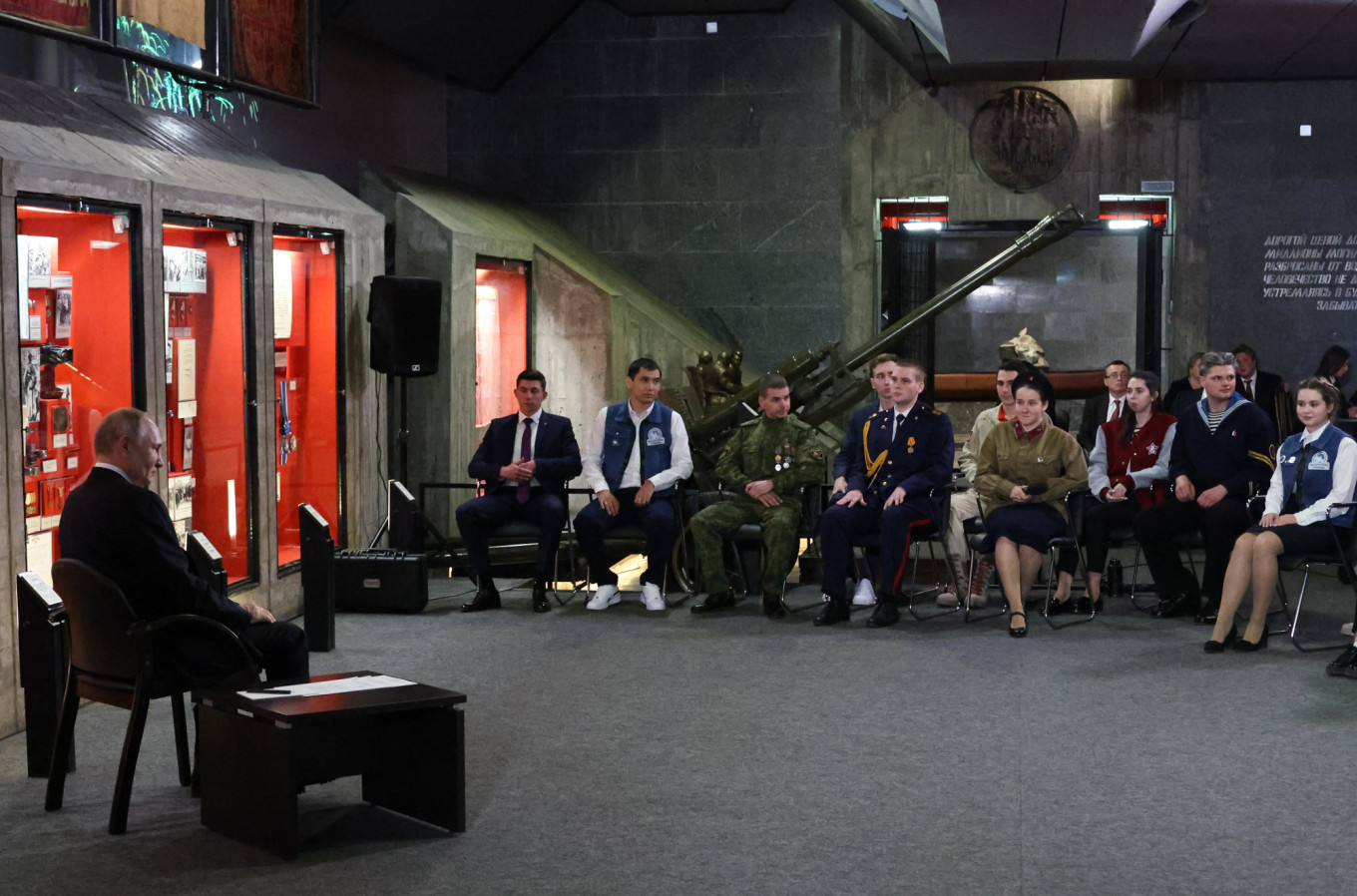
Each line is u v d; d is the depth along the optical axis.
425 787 4.32
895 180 13.19
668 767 4.90
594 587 8.69
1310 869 3.90
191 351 6.80
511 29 12.56
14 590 5.36
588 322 11.35
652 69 13.35
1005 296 13.53
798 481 7.71
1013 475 7.31
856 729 5.37
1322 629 7.17
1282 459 6.78
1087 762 4.93
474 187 12.48
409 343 8.34
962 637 7.04
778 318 13.41
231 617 4.51
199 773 4.31
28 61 6.71
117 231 6.02
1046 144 12.99
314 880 3.85
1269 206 12.85
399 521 8.16
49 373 5.65
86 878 3.87
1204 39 10.69
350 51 10.99
